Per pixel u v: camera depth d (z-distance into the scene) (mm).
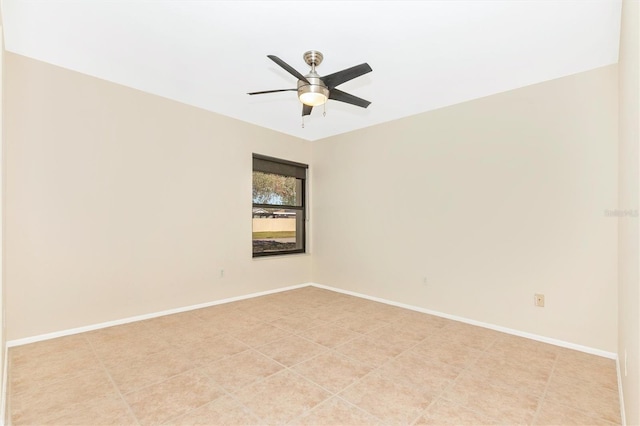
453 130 3725
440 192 3816
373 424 1768
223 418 1808
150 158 3568
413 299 4035
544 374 2348
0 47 1733
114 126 3303
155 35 2469
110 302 3262
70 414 1821
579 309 2830
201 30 2391
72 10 2188
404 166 4191
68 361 2465
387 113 4082
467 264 3561
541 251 3055
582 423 1796
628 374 1680
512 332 3197
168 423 1761
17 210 2730
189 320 3494
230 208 4332
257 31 2385
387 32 2367
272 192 5031
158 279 3621
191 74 3111
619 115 2348
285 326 3338
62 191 2975
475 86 3262
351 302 4332
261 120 4484
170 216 3729
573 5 2059
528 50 2590
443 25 2283
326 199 5227
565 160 2938
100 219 3201
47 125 2898
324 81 2529
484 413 1878
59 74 2967
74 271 3037
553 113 3021
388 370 2389
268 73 3078
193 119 3945
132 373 2297
